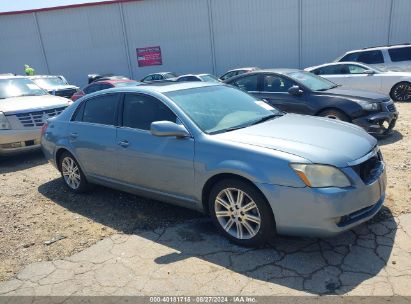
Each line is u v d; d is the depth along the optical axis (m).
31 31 25.39
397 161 5.70
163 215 4.44
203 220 4.21
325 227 3.07
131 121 4.43
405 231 3.57
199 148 3.68
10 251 3.88
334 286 2.88
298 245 3.50
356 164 3.22
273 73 7.80
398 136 7.38
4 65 26.22
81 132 4.99
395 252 3.25
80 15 24.66
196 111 4.06
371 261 3.16
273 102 7.60
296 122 4.08
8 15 25.22
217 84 4.90
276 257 3.34
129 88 4.60
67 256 3.68
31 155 8.41
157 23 23.86
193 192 3.80
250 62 23.31
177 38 23.84
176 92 4.34
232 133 3.72
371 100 6.84
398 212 3.95
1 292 3.18
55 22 25.03
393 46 13.38
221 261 3.35
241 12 22.61
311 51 22.41
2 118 7.36
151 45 24.34
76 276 3.32
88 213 4.70
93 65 25.45
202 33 23.42
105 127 4.69
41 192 5.67
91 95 5.07
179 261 3.41
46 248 3.88
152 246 3.72
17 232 4.32
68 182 5.52
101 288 3.11
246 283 3.01
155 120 4.18
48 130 5.62
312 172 3.08
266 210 3.30
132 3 23.77
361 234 3.58
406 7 20.80
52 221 4.55
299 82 7.43
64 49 25.45
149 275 3.23
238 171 3.35
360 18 21.41
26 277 3.38
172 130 3.71
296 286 2.92
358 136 3.69
